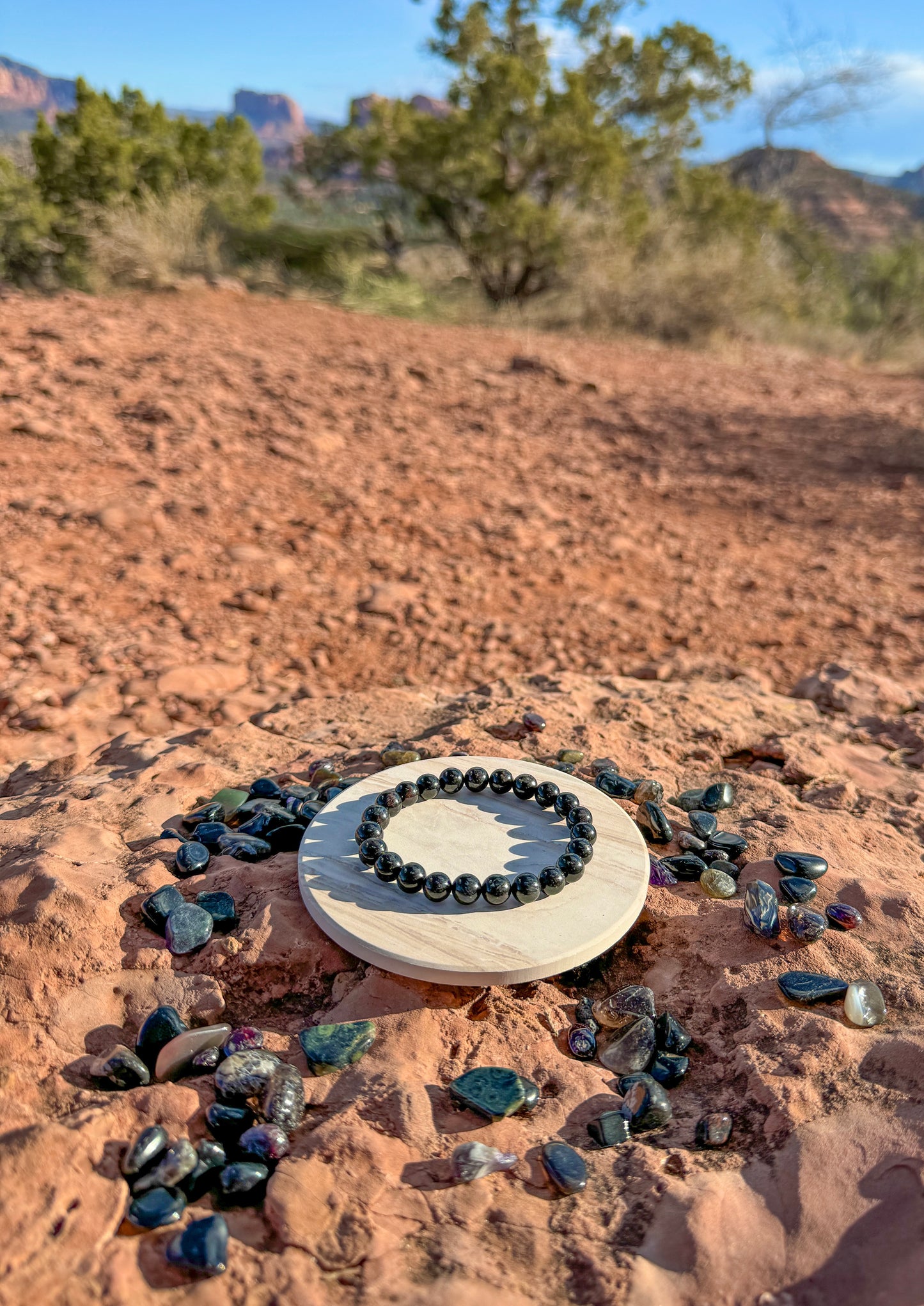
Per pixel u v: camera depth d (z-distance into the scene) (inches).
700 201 612.1
